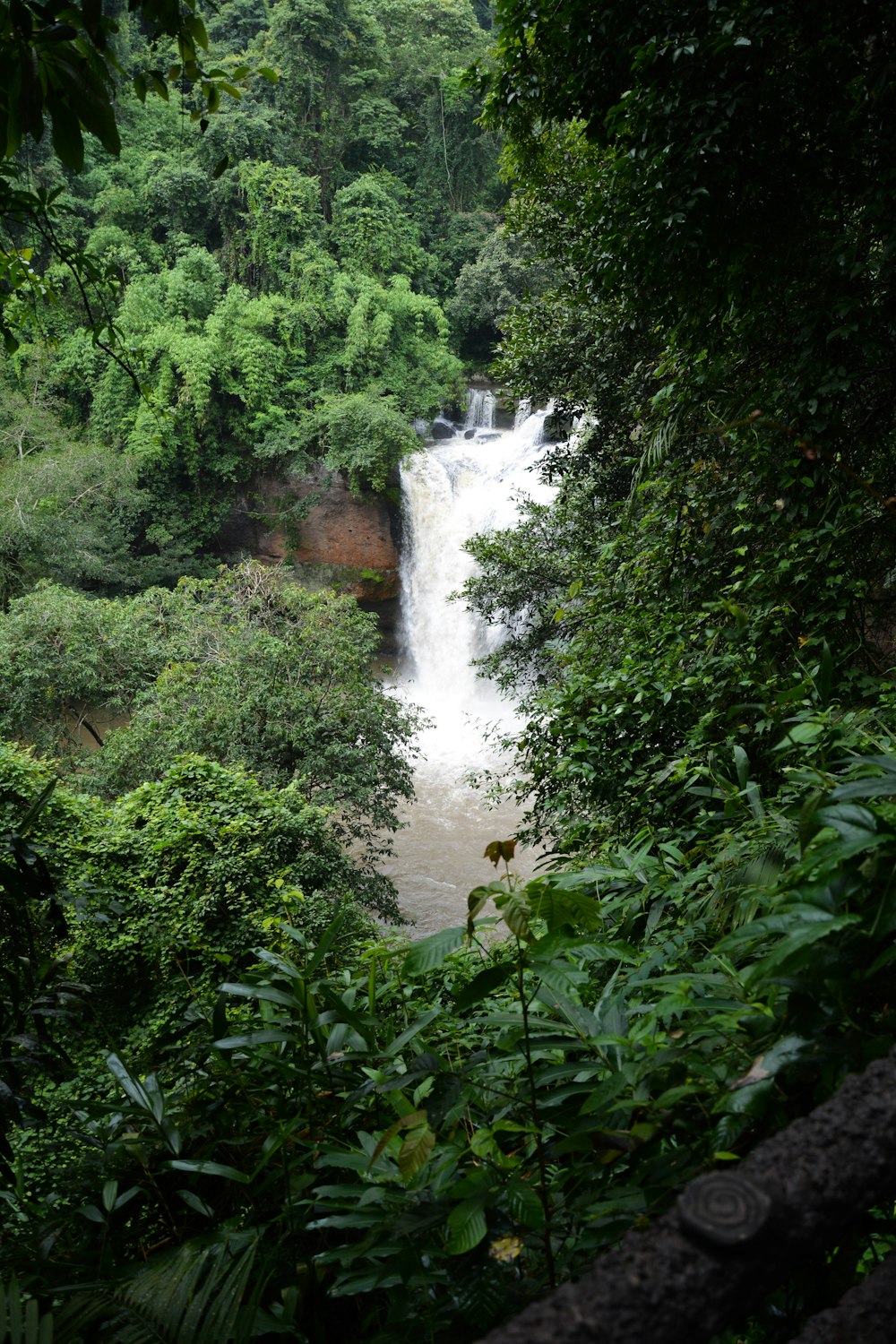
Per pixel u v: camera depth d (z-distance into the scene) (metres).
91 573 26.31
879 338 5.31
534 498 26.91
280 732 15.62
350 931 9.76
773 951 1.03
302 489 29.94
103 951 9.64
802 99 4.87
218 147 33.88
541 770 5.98
